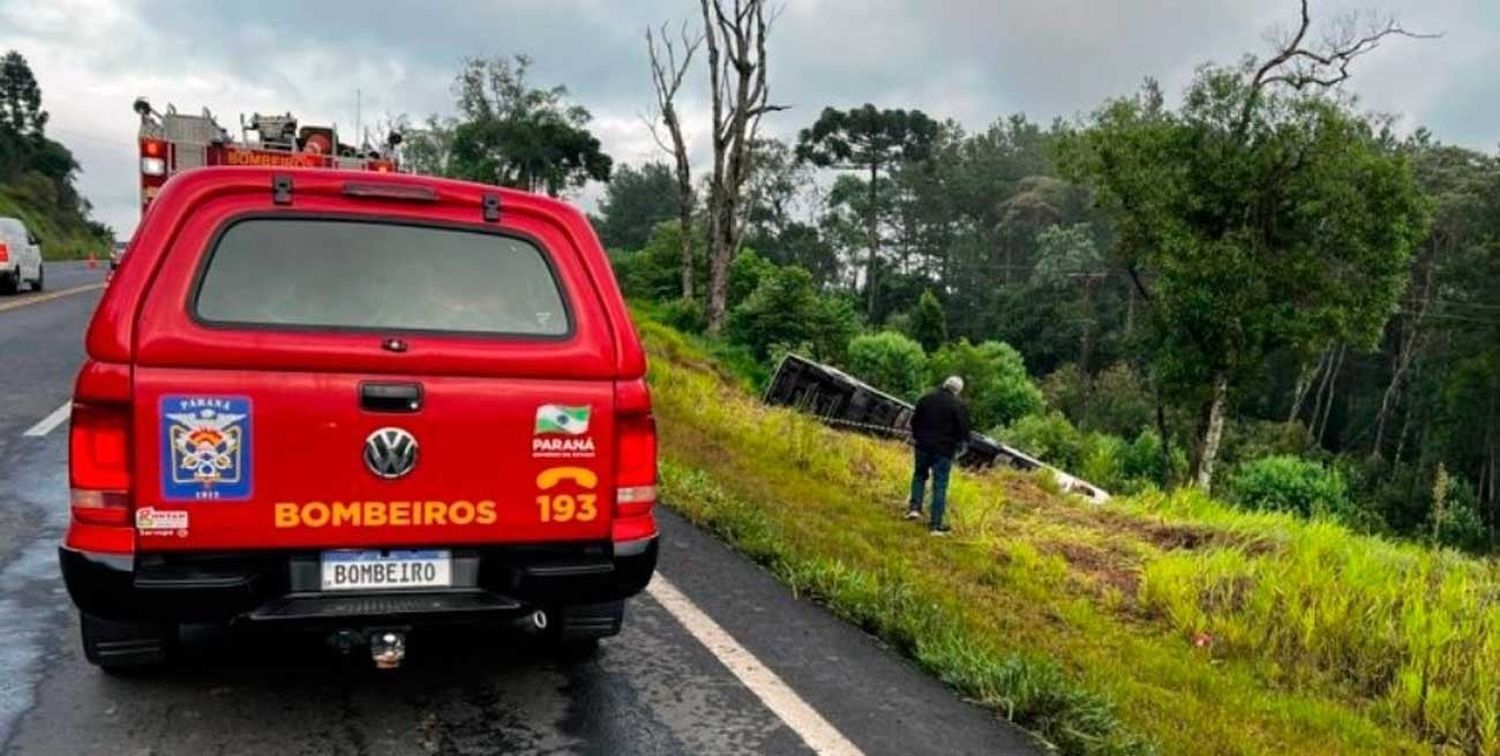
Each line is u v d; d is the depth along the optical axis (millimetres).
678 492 8578
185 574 3336
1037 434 37094
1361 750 5070
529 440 3715
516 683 4395
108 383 3242
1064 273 93812
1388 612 7102
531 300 3889
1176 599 7477
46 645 4539
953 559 8414
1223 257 28547
